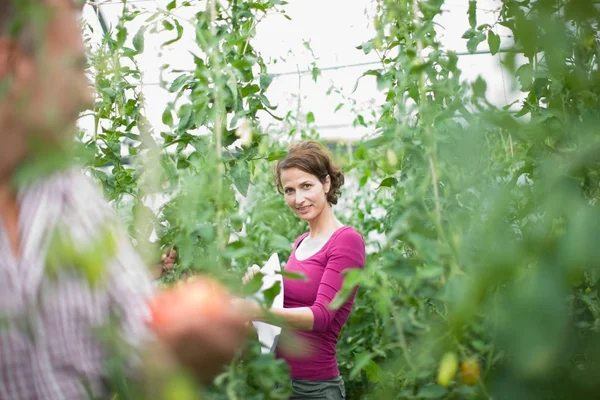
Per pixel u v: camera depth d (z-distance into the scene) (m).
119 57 2.10
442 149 1.26
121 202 2.21
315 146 2.46
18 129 0.74
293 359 2.21
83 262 0.65
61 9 0.84
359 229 4.63
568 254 0.61
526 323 0.60
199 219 1.32
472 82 0.83
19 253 0.94
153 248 1.58
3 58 0.79
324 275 2.18
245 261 1.51
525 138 0.92
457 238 1.00
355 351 3.24
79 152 0.68
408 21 1.66
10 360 0.95
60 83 0.73
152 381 0.71
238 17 1.99
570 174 0.73
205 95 1.53
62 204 0.99
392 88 1.87
